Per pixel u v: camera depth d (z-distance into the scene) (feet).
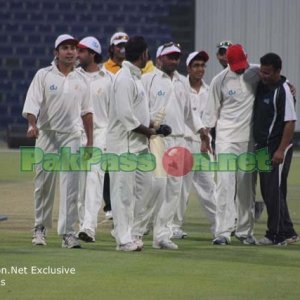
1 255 130.31
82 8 489.67
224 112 148.25
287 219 148.56
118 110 133.39
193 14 453.58
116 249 137.39
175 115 140.46
